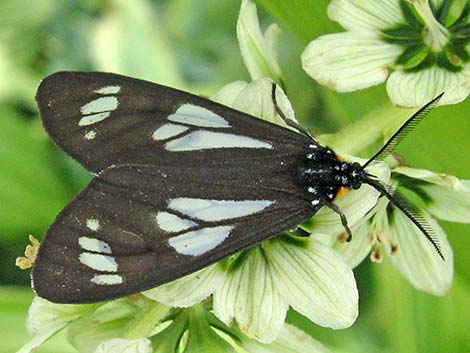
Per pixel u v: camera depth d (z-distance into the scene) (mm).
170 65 291
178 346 214
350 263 227
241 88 212
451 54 217
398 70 216
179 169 196
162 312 210
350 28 219
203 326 214
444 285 228
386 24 219
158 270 194
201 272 207
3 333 249
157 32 291
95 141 198
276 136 200
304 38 235
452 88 213
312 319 208
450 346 247
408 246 227
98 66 291
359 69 216
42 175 293
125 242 193
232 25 313
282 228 198
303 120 292
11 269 288
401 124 217
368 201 206
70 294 191
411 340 248
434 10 221
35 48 309
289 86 294
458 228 234
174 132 198
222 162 198
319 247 209
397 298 248
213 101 203
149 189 195
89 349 215
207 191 197
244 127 199
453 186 214
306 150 200
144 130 198
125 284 193
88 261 192
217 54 312
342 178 200
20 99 304
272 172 198
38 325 212
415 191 223
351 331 276
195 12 315
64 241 191
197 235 196
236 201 197
